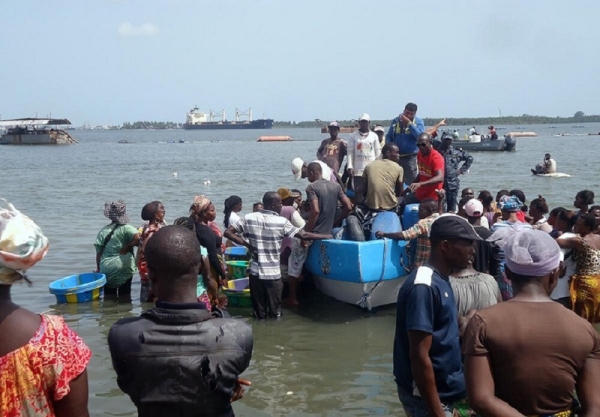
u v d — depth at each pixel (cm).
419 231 878
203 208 855
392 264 923
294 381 690
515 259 334
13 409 250
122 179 3509
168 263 314
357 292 942
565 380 314
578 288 815
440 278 403
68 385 259
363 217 994
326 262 944
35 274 1166
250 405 631
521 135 12244
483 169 3709
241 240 916
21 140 9306
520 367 315
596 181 2930
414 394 410
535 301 330
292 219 978
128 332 311
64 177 3688
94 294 992
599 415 306
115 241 1019
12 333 254
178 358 303
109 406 620
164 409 303
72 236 1583
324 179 970
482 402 312
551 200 2283
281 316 932
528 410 316
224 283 927
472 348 322
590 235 821
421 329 381
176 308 312
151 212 966
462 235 407
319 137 15762
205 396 304
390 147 1004
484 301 477
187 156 6375
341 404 633
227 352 308
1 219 262
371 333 852
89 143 12469
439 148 1149
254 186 3042
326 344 809
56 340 259
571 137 11281
